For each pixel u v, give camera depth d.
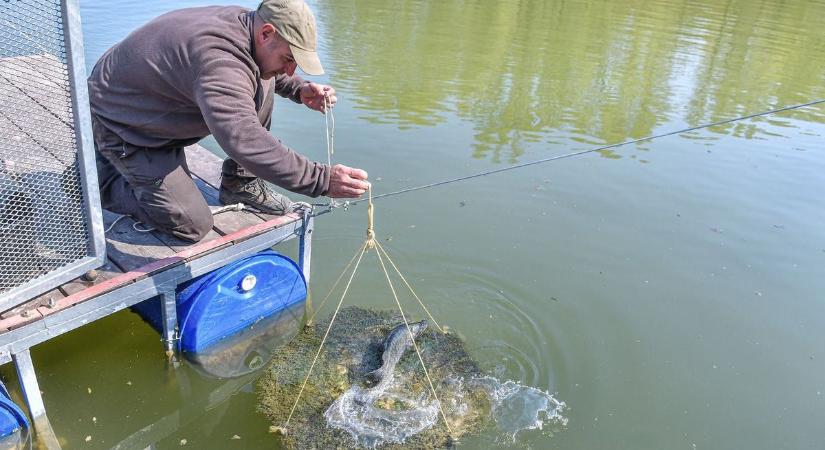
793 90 9.65
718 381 4.08
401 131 7.49
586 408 3.82
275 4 3.26
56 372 3.99
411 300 4.77
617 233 5.71
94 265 3.53
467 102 8.55
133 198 3.82
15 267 3.25
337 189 3.43
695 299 4.86
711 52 11.46
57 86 3.12
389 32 11.70
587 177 6.71
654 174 6.84
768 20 14.24
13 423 3.39
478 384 3.90
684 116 8.44
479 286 4.94
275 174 3.20
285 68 3.50
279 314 4.51
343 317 4.48
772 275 5.16
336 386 3.81
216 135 3.15
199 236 3.94
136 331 4.36
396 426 3.53
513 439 3.54
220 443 3.60
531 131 7.72
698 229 5.79
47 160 3.28
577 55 10.94
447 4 14.39
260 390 3.90
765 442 3.61
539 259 5.31
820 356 4.31
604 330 4.52
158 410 3.84
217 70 3.14
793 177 6.86
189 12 3.38
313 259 5.20
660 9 15.01
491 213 5.96
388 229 5.64
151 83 3.34
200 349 4.09
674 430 3.68
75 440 3.59
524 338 4.41
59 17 2.98
